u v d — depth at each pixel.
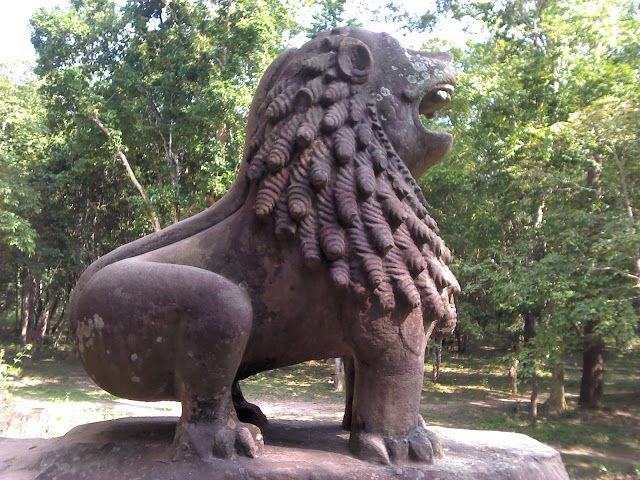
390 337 1.40
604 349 9.92
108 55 10.40
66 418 6.86
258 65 8.72
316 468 1.31
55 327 15.77
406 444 1.40
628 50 7.11
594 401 9.09
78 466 1.40
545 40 7.93
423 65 1.60
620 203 6.38
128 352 1.39
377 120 1.52
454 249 9.38
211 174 8.73
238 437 1.36
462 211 9.59
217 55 9.03
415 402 1.45
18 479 1.37
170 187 9.16
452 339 15.57
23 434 5.96
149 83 9.40
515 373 10.52
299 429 1.73
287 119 1.50
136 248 1.65
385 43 1.61
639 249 5.71
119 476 1.32
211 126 9.11
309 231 1.41
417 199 1.54
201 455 1.32
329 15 8.96
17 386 9.70
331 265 1.39
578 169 6.91
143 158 10.77
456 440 1.67
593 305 5.86
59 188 11.36
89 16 10.49
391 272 1.40
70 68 9.45
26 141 11.63
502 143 7.46
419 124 1.58
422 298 1.45
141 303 1.36
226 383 1.37
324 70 1.53
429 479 1.33
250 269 1.47
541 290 6.40
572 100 7.46
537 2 7.95
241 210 1.54
